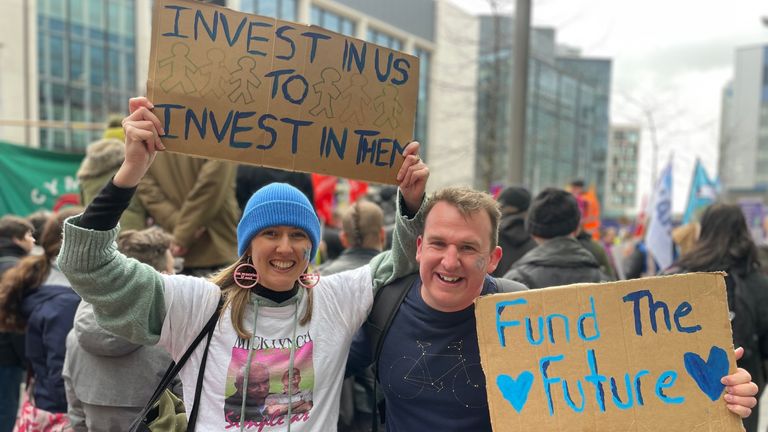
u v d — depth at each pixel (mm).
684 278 1729
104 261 1604
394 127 1908
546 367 1684
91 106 18906
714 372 1681
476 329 1750
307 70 1812
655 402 1664
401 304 1906
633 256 7555
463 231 1714
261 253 1755
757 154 53750
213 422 1672
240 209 3580
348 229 3215
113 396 2203
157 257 2439
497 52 10359
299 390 1726
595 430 1646
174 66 1704
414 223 1933
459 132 25344
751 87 55188
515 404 1661
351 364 2053
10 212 5945
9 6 16141
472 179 24484
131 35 20031
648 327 1708
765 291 2928
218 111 1742
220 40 1740
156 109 1688
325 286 1889
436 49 25438
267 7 18844
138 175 1635
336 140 1850
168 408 1996
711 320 1708
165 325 1708
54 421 2635
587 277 2977
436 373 1819
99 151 3326
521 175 6637
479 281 1759
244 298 1756
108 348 2148
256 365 1701
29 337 2727
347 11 22000
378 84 1886
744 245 2957
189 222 3217
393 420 1911
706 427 1649
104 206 1592
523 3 6488
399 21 24094
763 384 2996
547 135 25781
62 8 17766
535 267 3035
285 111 1799
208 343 1723
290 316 1787
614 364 1688
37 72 17156
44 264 2832
